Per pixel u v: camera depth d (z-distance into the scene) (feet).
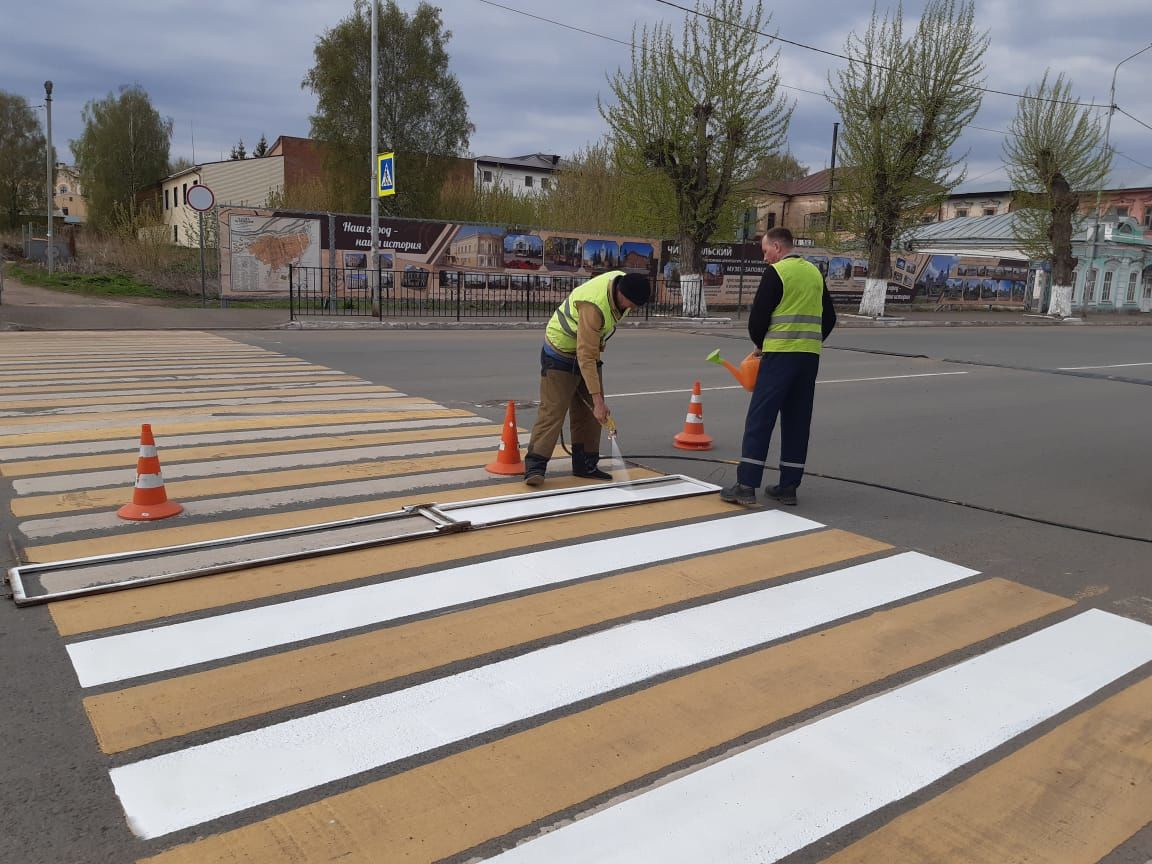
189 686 10.11
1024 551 16.56
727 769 8.86
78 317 57.11
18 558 14.02
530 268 82.79
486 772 8.65
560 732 9.43
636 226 93.40
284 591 12.91
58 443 22.09
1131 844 8.04
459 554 14.76
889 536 17.10
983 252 139.95
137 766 8.56
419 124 113.80
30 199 192.24
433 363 41.34
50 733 9.09
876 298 90.84
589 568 14.38
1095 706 10.53
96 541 14.94
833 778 8.81
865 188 88.12
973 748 9.49
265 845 7.48
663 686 10.54
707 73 73.67
